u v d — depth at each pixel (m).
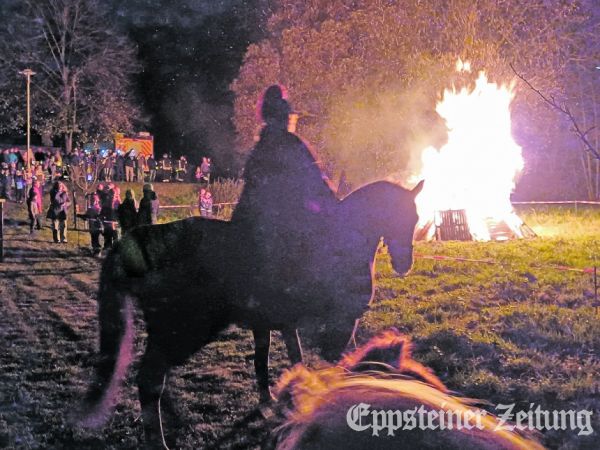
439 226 18.31
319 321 5.79
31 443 5.60
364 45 23.95
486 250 15.55
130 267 5.41
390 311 9.68
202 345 5.54
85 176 31.66
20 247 19.59
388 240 6.04
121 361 5.48
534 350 7.41
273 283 5.49
